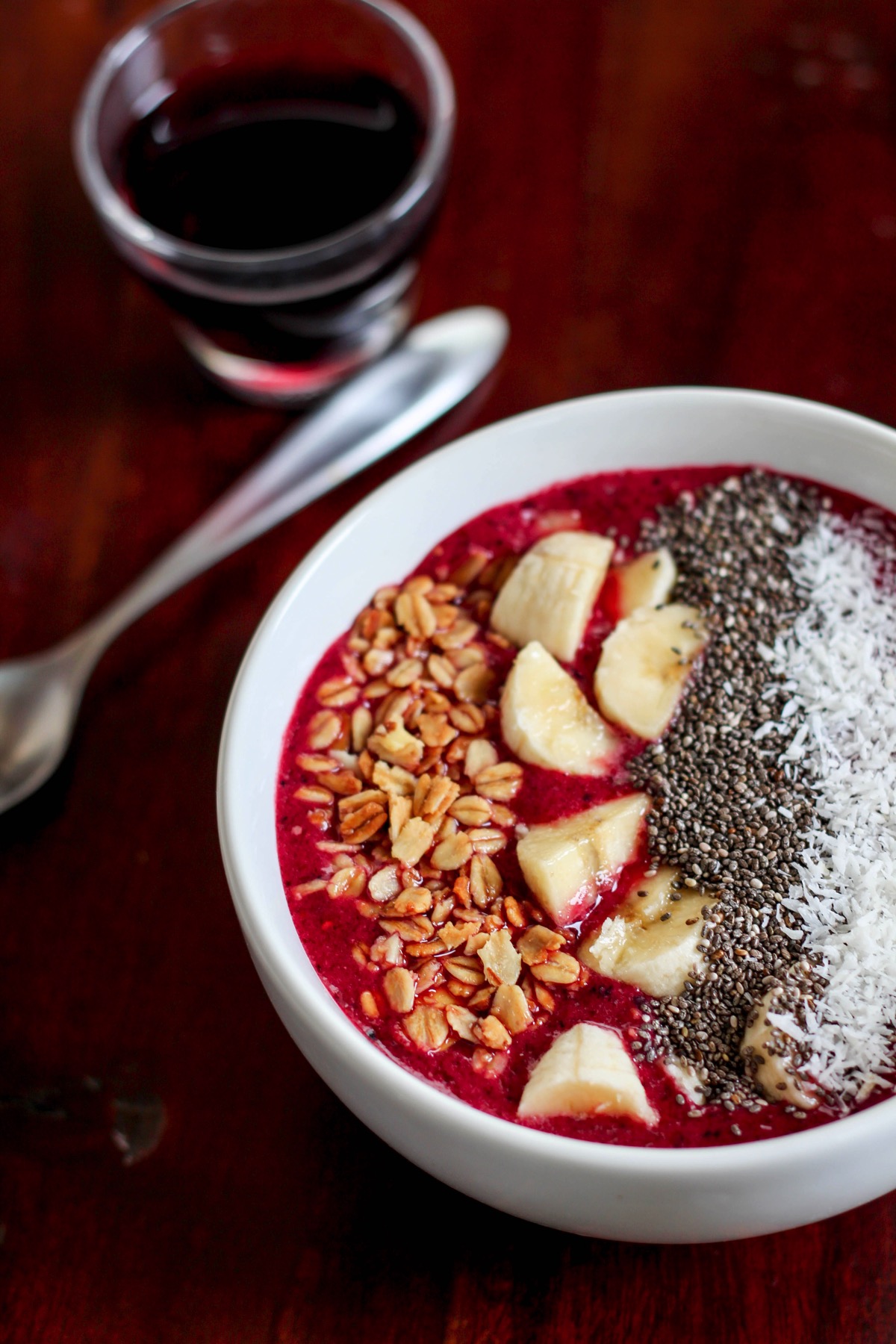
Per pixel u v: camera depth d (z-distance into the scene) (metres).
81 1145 0.38
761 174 0.47
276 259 0.43
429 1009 0.35
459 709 0.38
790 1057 0.34
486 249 0.47
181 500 0.44
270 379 0.46
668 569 0.39
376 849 0.37
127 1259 0.37
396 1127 0.34
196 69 0.46
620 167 0.47
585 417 0.39
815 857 0.36
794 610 0.38
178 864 0.40
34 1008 0.39
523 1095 0.34
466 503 0.40
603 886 0.36
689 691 0.38
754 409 0.39
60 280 0.47
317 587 0.38
